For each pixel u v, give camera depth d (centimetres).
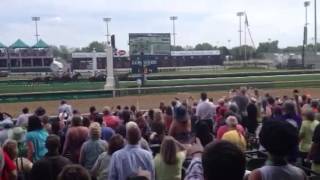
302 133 901
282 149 329
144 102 3541
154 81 4922
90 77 5759
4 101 3750
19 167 694
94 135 764
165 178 593
